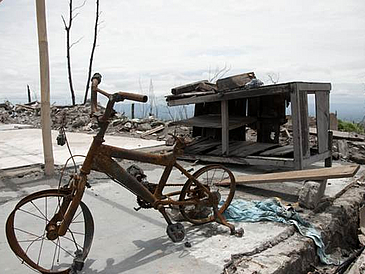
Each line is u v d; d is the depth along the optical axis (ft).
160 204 9.65
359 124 36.86
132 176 9.39
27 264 8.52
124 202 13.21
